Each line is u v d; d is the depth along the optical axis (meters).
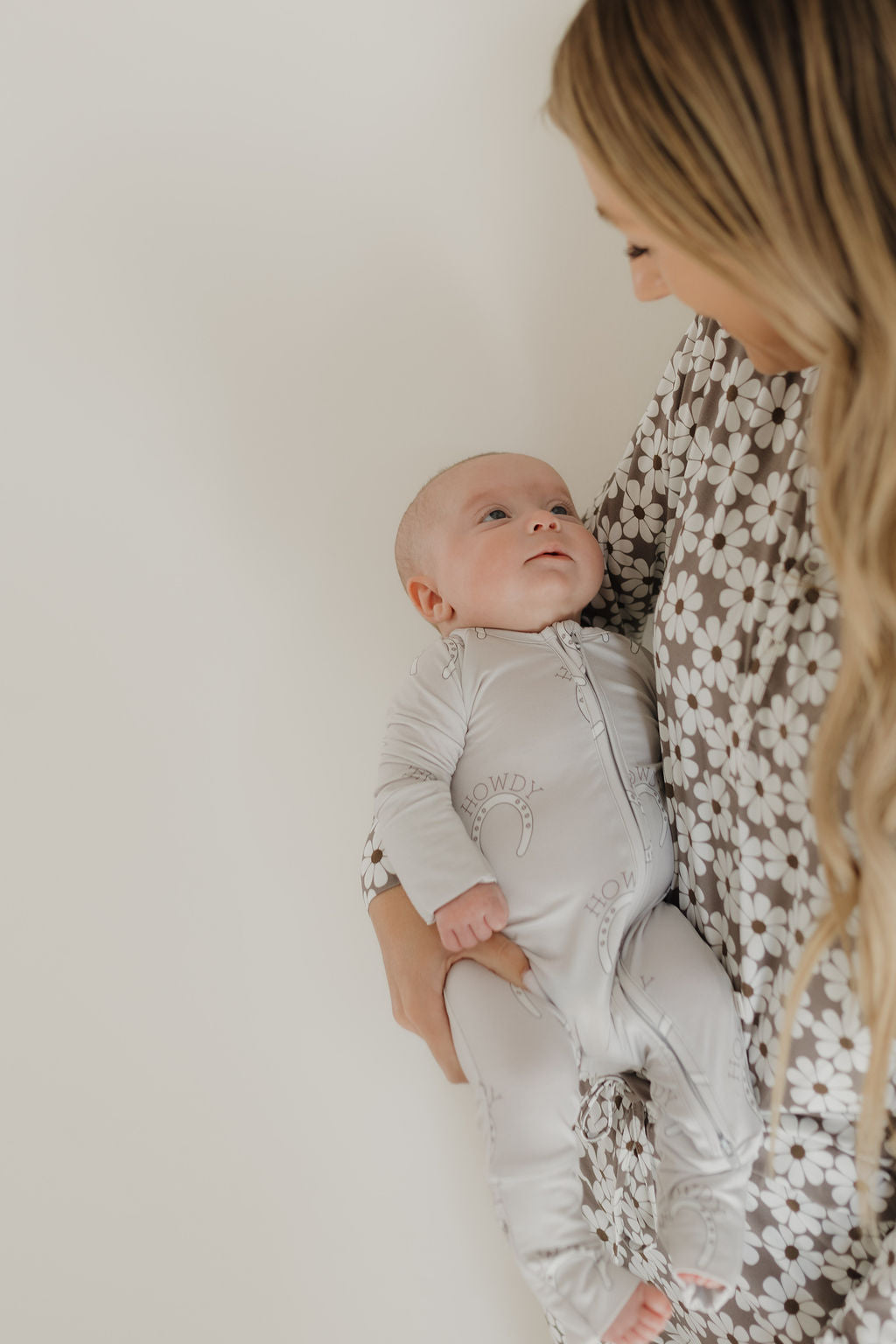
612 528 1.27
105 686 1.52
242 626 1.52
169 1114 1.53
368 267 1.49
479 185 1.48
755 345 0.84
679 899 1.11
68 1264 1.51
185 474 1.50
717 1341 1.05
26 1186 1.51
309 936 1.54
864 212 0.68
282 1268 1.54
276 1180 1.54
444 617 1.29
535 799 1.09
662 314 1.53
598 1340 0.93
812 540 0.87
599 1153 1.18
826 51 0.67
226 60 1.42
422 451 1.52
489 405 1.53
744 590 0.94
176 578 1.51
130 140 1.43
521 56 1.44
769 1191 0.97
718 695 0.96
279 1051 1.54
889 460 0.72
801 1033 0.91
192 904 1.53
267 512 1.51
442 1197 1.55
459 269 1.50
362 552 1.53
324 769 1.54
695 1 0.70
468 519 1.24
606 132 0.74
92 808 1.52
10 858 1.51
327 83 1.44
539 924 1.06
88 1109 1.52
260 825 1.54
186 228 1.45
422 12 1.42
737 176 0.70
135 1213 1.52
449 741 1.14
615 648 1.20
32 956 1.52
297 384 1.50
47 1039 1.52
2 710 1.51
